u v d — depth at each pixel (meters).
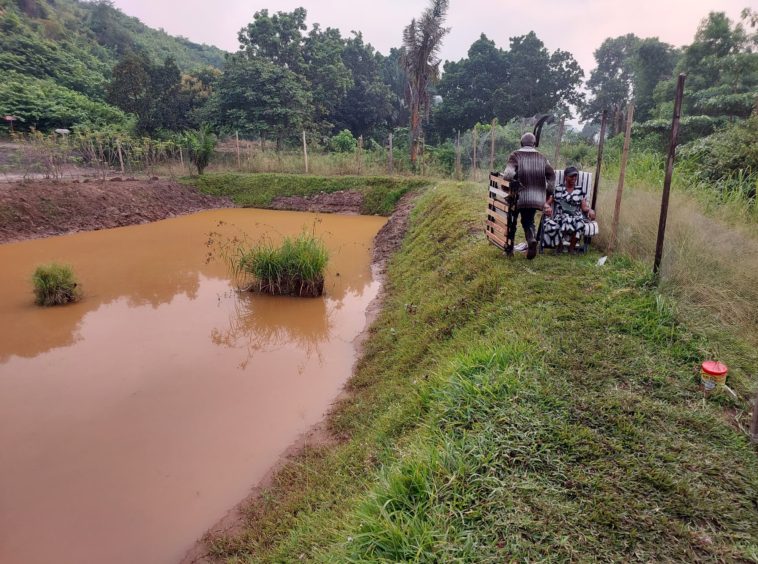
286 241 9.55
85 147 20.67
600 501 2.65
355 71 40.62
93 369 6.47
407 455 3.23
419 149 25.16
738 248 5.52
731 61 18.56
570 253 6.46
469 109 38.03
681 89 4.66
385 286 9.59
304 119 29.50
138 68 28.31
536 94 38.00
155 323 8.06
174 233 15.33
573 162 13.45
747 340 4.25
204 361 6.75
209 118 28.84
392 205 19.17
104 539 3.79
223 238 14.55
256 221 17.66
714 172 8.79
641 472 2.83
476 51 38.75
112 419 5.34
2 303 8.91
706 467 2.88
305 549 3.13
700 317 4.51
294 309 8.69
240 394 5.89
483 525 2.54
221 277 10.52
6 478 4.42
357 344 7.23
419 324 6.34
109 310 8.62
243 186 21.61
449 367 4.29
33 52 34.56
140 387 6.02
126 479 4.43
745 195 7.62
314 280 9.23
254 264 9.34
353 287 9.91
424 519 2.63
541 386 3.62
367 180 20.64
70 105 27.34
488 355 4.08
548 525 2.51
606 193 7.17
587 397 3.49
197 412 5.50
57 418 5.34
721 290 4.83
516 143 20.84
